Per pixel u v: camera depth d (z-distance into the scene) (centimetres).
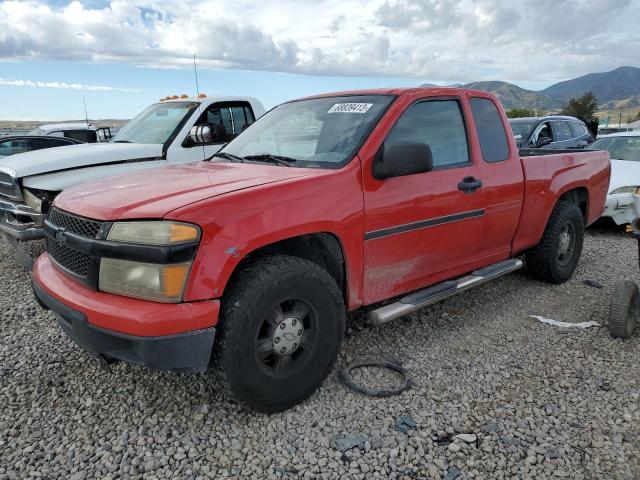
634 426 279
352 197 309
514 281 534
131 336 240
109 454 258
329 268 324
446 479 241
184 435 273
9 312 452
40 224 558
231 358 260
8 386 324
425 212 353
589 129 1421
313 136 360
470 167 392
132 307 244
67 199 304
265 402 280
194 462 253
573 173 511
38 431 278
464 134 399
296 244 308
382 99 362
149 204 260
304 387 295
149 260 242
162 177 324
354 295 325
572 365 350
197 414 290
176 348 242
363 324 417
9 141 1093
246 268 272
